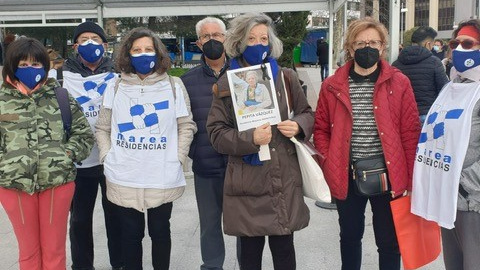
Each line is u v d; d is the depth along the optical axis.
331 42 8.80
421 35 5.66
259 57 2.90
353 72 3.10
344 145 3.04
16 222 3.12
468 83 2.73
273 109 2.86
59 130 3.15
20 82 3.09
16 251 4.61
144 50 3.25
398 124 3.03
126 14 8.29
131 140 3.24
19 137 3.03
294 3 8.47
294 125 2.84
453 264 2.99
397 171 2.97
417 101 5.25
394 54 5.80
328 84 3.15
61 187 3.17
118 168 3.24
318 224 5.12
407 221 3.01
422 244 3.07
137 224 3.34
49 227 3.19
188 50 16.02
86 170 3.73
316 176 2.87
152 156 3.24
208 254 3.77
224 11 8.38
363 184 3.00
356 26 3.02
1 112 3.04
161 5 8.27
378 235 3.20
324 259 4.28
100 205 5.80
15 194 3.08
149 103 3.27
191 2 8.25
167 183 3.26
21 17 8.35
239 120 2.85
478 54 2.67
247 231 2.89
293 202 2.91
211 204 3.70
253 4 8.35
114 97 3.31
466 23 2.75
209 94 3.57
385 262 3.21
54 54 4.83
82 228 3.84
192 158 3.69
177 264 4.24
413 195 2.93
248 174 2.89
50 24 8.48
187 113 3.39
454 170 2.65
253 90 2.86
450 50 2.89
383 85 3.02
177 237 4.87
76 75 3.74
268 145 2.87
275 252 2.99
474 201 2.66
